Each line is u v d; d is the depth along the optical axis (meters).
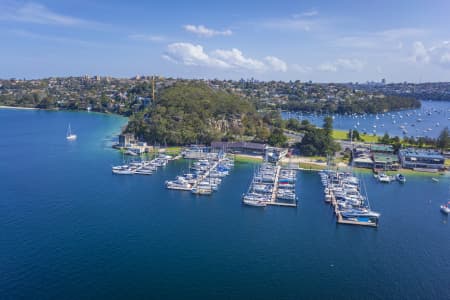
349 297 96.31
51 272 103.38
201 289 97.62
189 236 128.38
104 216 144.62
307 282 102.44
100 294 94.38
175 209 154.50
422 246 125.00
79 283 98.69
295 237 129.88
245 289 98.38
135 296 94.06
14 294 93.12
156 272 105.00
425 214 154.25
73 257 111.81
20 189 176.25
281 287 99.69
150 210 152.75
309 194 178.12
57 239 123.38
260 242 125.12
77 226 134.25
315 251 120.06
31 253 113.44
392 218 149.50
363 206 161.25
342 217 147.12
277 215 150.12
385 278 105.31
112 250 116.88
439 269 110.50
